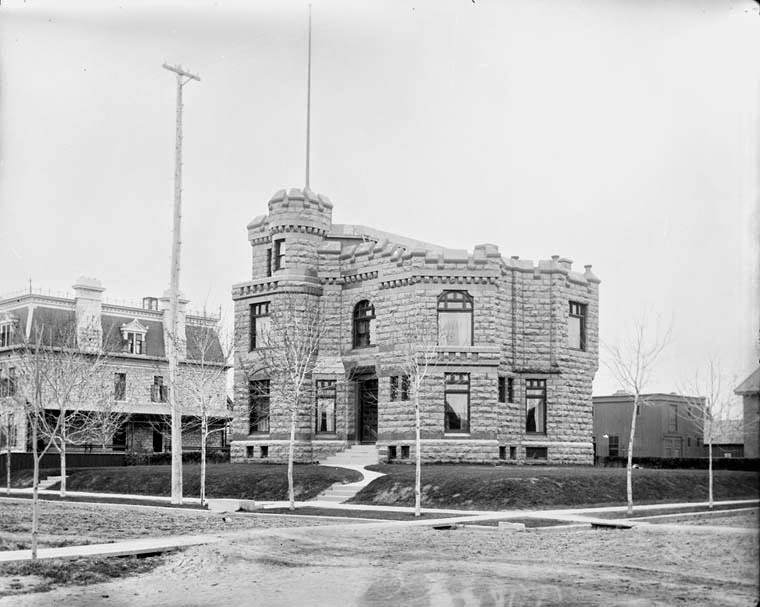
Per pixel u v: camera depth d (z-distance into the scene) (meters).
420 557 24.38
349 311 59.50
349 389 58.97
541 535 29.16
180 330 82.44
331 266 60.22
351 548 26.08
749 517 28.14
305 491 45.22
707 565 22.09
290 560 23.97
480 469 47.06
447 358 53.69
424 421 53.41
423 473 43.81
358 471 48.84
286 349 50.25
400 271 55.78
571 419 59.03
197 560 23.78
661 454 58.22
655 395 54.22
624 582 20.39
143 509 40.69
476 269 54.69
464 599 19.03
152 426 79.88
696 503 38.53
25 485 60.66
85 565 22.97
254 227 62.72
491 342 54.50
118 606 18.95
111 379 83.00
